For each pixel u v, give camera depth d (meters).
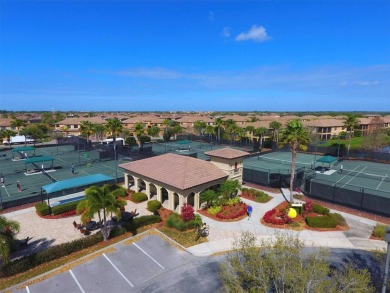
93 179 33.12
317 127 92.81
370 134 74.88
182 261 20.56
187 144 79.94
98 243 22.88
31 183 41.28
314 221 26.28
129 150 63.81
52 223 27.09
